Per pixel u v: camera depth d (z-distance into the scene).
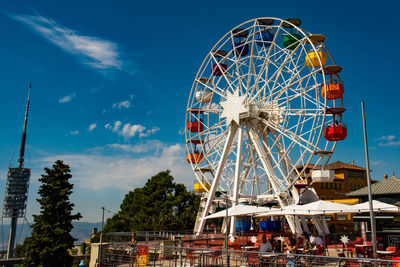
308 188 32.03
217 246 26.81
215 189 36.47
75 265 61.88
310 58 32.16
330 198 71.25
